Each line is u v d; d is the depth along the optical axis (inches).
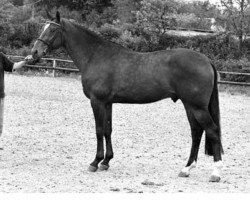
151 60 331.6
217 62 1090.1
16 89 825.5
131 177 330.3
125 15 1416.1
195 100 318.0
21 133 482.3
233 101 831.1
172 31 1348.4
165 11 1230.9
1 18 1294.3
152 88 329.4
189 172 338.3
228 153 426.0
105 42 351.9
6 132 483.5
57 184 303.9
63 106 677.3
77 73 1100.5
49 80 993.5
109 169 354.0
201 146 463.2
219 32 1247.5
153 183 309.3
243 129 566.9
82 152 411.5
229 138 506.0
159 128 548.7
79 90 866.8
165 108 711.1
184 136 506.9
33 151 406.9
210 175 341.1
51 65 1114.7
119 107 698.8
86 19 1395.2
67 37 360.2
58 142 448.8
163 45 1232.2
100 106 344.8
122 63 339.0
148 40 1239.5
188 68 317.7
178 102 783.1
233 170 358.0
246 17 1216.8
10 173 329.1
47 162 368.8
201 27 1508.4
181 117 636.1
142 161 384.2
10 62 381.7
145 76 329.4
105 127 351.9
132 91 334.6
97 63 346.0
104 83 341.1
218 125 323.9
